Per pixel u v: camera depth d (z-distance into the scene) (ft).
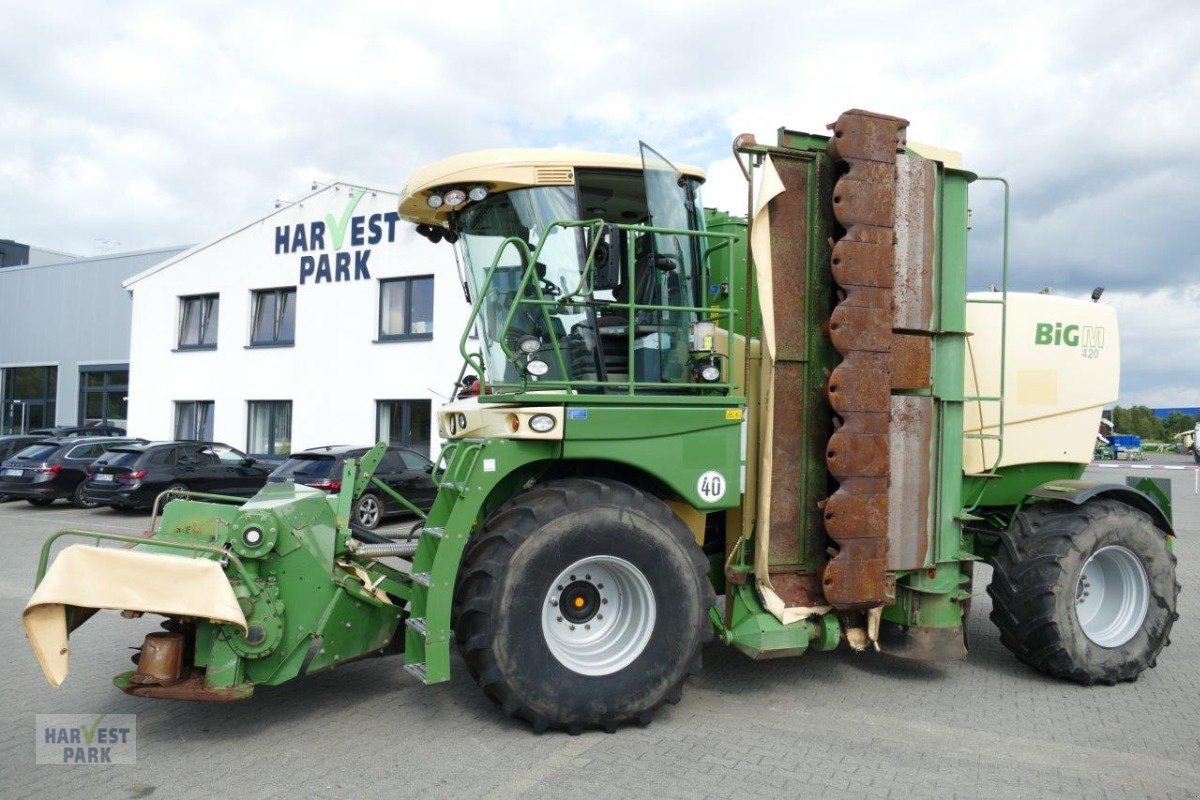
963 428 17.70
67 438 58.03
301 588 14.37
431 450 62.28
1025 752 13.92
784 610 15.55
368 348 65.05
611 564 14.66
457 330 61.11
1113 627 18.12
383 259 64.44
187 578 13.03
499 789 12.23
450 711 15.51
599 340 15.62
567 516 14.08
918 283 16.46
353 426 65.67
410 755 13.46
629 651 14.69
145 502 50.29
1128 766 13.39
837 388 15.35
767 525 15.38
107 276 100.68
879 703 16.30
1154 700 16.72
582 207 16.26
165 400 76.38
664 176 15.92
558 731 14.48
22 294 106.63
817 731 14.73
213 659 13.47
